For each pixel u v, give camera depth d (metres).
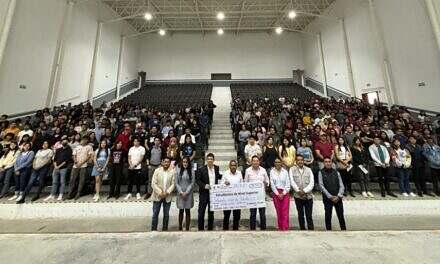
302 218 3.91
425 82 8.15
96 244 2.55
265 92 16.31
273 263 2.14
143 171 5.19
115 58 14.62
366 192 4.99
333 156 5.20
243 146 6.29
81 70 11.16
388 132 6.41
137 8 14.23
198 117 8.57
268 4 14.30
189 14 15.52
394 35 9.35
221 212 4.70
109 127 6.82
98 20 12.58
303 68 18.80
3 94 7.21
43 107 8.84
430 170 5.15
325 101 11.32
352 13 12.19
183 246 2.49
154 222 3.96
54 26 9.32
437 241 2.51
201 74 18.89
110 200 4.84
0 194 5.03
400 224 4.14
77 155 5.09
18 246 2.51
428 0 7.24
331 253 2.30
